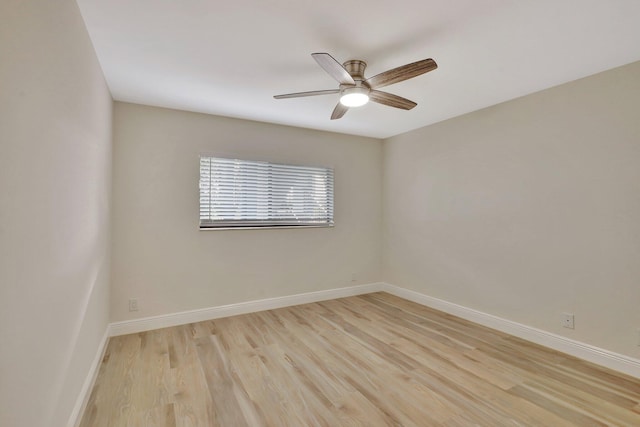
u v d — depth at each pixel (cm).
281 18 177
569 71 242
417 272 411
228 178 357
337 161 431
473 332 308
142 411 185
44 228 120
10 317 94
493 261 320
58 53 134
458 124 356
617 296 234
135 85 266
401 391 207
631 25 182
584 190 252
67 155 148
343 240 436
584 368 237
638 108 223
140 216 312
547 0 161
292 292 397
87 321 195
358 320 342
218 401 196
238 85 268
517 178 298
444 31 189
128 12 170
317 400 197
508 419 179
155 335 299
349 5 166
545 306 277
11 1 91
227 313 354
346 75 201
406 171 427
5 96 89
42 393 119
